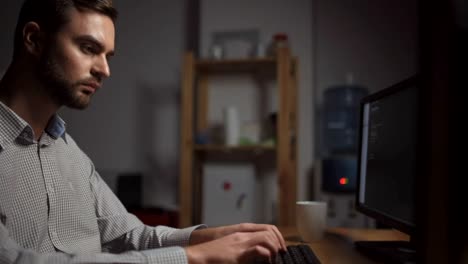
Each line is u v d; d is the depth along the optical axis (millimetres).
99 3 917
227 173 2611
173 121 3039
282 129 2418
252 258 723
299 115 2785
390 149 987
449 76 404
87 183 1123
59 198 986
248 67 2805
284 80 2436
